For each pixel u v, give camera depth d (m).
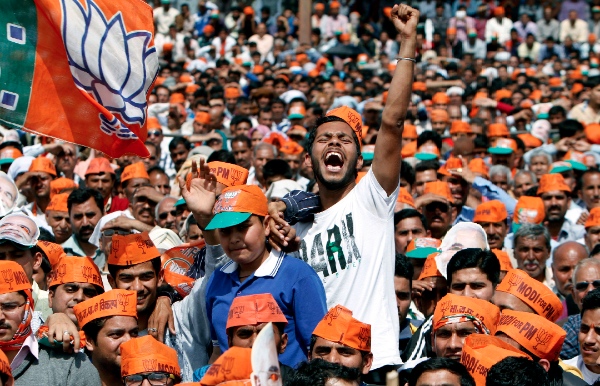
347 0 38.91
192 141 19.50
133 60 8.69
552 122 23.23
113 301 7.97
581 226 14.69
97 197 12.44
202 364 8.29
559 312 8.91
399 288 9.26
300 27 36.62
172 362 7.56
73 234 12.53
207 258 7.95
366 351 7.11
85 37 8.41
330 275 7.72
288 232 7.45
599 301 8.60
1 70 8.24
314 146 7.89
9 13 8.24
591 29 39.22
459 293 8.94
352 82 30.81
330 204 7.96
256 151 16.25
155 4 37.44
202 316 8.11
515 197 16.39
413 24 7.71
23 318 7.64
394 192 7.73
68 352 7.76
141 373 7.41
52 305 8.74
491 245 12.47
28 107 8.30
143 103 8.78
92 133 8.48
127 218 11.11
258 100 24.67
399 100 7.59
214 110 21.58
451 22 37.59
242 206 7.31
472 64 34.88
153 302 8.56
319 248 7.79
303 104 23.20
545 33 38.62
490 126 19.78
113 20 8.56
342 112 7.97
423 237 11.06
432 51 36.69
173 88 27.95
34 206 14.22
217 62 33.78
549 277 12.51
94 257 12.03
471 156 17.38
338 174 7.84
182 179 7.99
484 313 7.96
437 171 14.80
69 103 8.41
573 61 36.38
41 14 8.30
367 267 7.69
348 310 7.14
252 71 32.41
